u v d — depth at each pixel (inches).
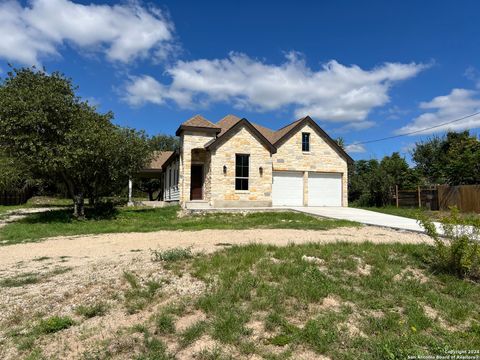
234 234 450.9
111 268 275.7
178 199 943.7
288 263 270.1
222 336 172.6
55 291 231.0
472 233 270.5
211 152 841.5
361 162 1505.9
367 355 158.6
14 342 172.9
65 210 836.6
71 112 682.2
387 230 494.0
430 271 273.0
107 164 735.7
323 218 673.6
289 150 976.3
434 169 1341.0
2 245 424.8
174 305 205.8
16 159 662.5
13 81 700.0
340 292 223.6
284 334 176.2
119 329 183.5
